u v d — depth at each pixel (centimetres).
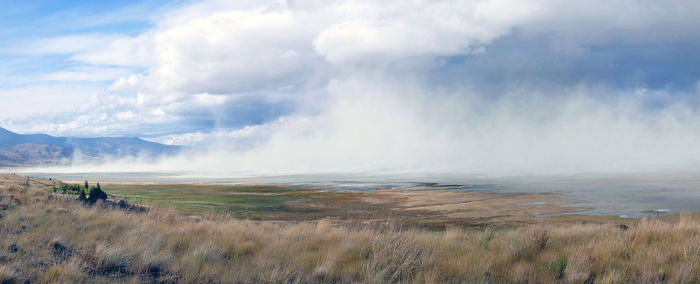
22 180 5188
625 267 843
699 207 5003
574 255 927
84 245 973
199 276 775
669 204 5384
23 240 939
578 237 1250
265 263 881
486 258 930
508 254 962
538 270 841
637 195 6738
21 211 1484
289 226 1850
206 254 916
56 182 6425
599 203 5619
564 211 4772
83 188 3975
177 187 10550
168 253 916
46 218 1377
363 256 971
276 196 7581
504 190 8312
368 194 7919
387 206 5797
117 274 763
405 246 933
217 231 1355
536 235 1073
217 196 7544
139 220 1606
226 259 936
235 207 5569
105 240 993
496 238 1283
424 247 1035
